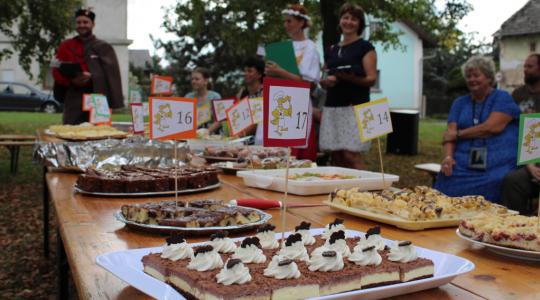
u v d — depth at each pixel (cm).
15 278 489
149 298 137
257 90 591
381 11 1341
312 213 247
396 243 156
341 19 489
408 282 138
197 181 299
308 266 145
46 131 572
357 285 139
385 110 288
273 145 174
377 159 1174
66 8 1234
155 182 287
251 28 1274
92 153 369
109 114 575
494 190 425
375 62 486
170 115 250
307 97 183
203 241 195
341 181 293
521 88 531
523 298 140
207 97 705
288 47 491
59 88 638
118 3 2402
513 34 1717
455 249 189
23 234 620
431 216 215
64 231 207
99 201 269
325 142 514
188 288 136
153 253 159
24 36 1251
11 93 2216
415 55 2514
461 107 453
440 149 1345
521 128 200
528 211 468
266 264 147
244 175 322
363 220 234
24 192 812
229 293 123
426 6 1321
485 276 159
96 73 630
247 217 210
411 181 915
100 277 152
